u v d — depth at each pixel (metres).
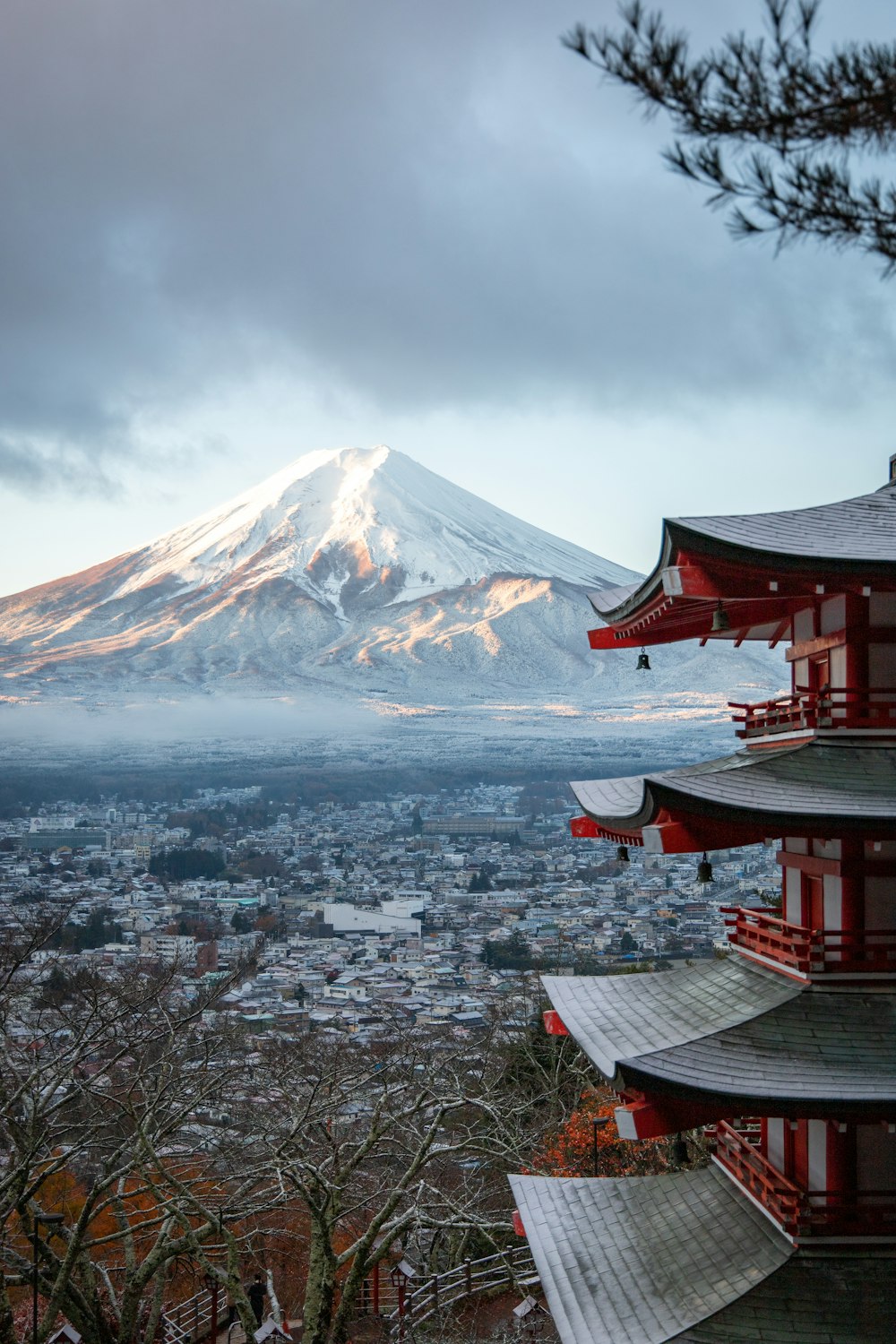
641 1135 15.43
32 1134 23.97
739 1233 17.61
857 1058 15.61
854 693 16.72
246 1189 26.12
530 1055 40.09
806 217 9.53
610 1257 18.50
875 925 16.80
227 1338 29.12
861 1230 16.17
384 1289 32.38
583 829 21.39
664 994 19.11
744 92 9.41
